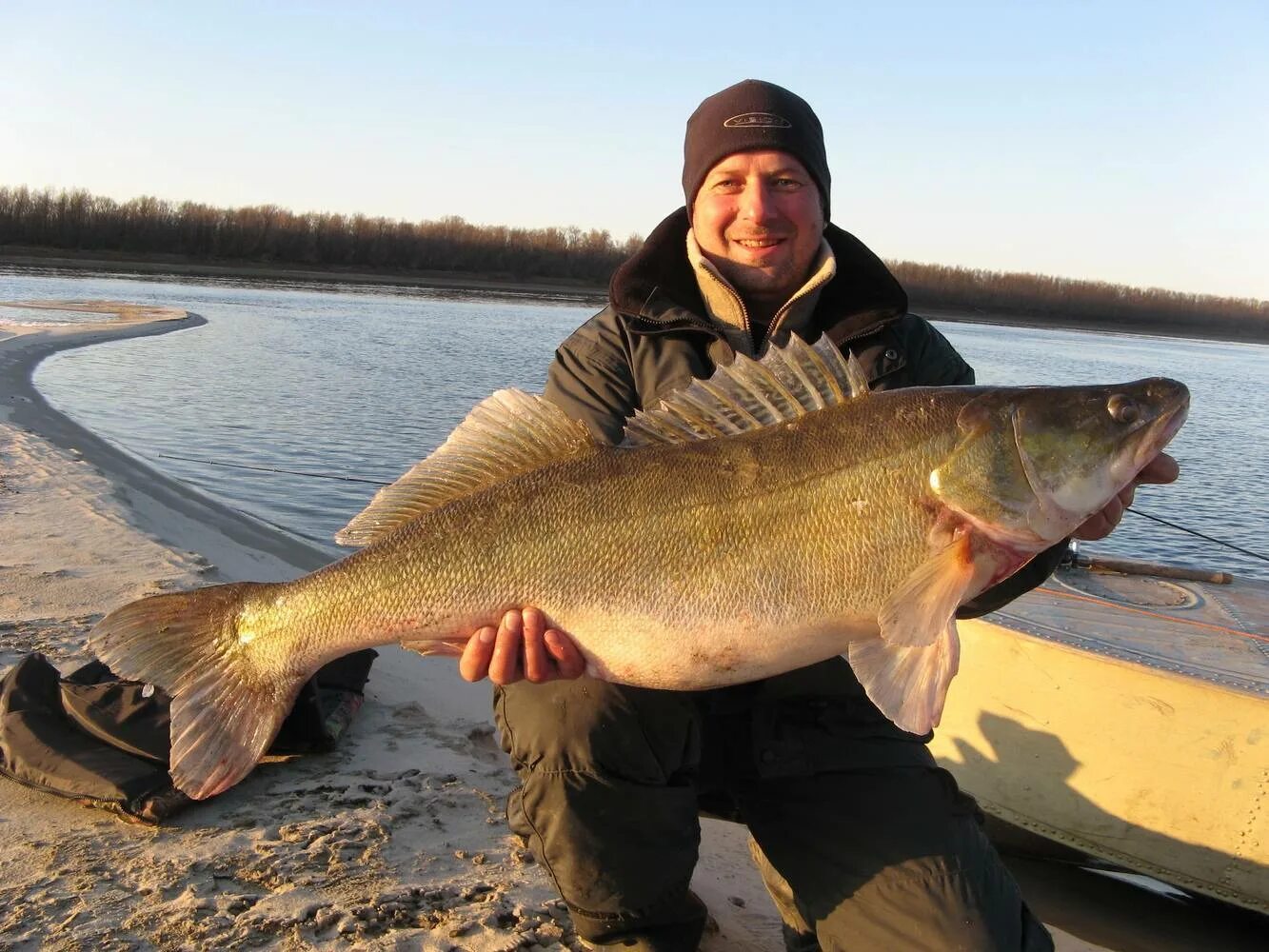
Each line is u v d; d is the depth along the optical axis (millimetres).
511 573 1014
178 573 2281
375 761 1430
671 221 1229
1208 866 1379
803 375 1054
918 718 940
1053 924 1463
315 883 1104
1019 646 1526
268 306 15586
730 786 1066
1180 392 1046
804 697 1036
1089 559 2062
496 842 1234
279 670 1074
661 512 1004
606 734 961
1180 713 1390
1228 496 5141
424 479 1083
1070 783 1486
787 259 1198
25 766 1265
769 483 1000
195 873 1104
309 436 5145
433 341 10742
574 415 1157
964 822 982
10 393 5719
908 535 998
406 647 1051
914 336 1226
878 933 931
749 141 1154
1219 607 1773
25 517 2779
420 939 1020
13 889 1052
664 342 1173
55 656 1671
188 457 4504
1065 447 1020
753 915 1201
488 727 1595
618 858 962
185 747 1062
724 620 987
